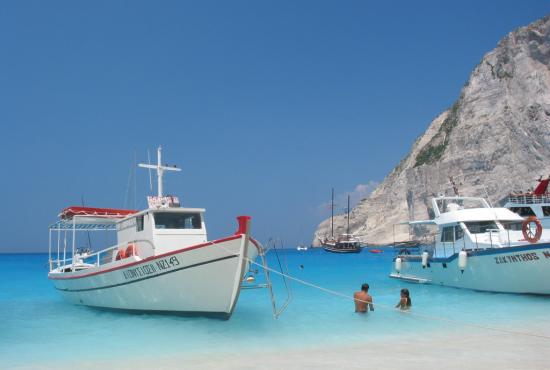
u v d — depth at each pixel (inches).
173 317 604.4
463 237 926.4
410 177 4148.6
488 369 383.6
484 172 3735.2
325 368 390.6
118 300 647.1
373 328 556.1
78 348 474.6
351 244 3860.7
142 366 405.1
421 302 752.3
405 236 4065.0
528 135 3634.4
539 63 3919.8
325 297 848.9
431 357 423.8
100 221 807.7
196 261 555.8
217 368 394.0
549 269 713.6
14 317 663.1
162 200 677.3
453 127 4468.5
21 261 3444.9
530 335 515.5
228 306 556.1
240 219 538.9
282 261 2581.2
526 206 1026.7
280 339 501.4
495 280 803.4
